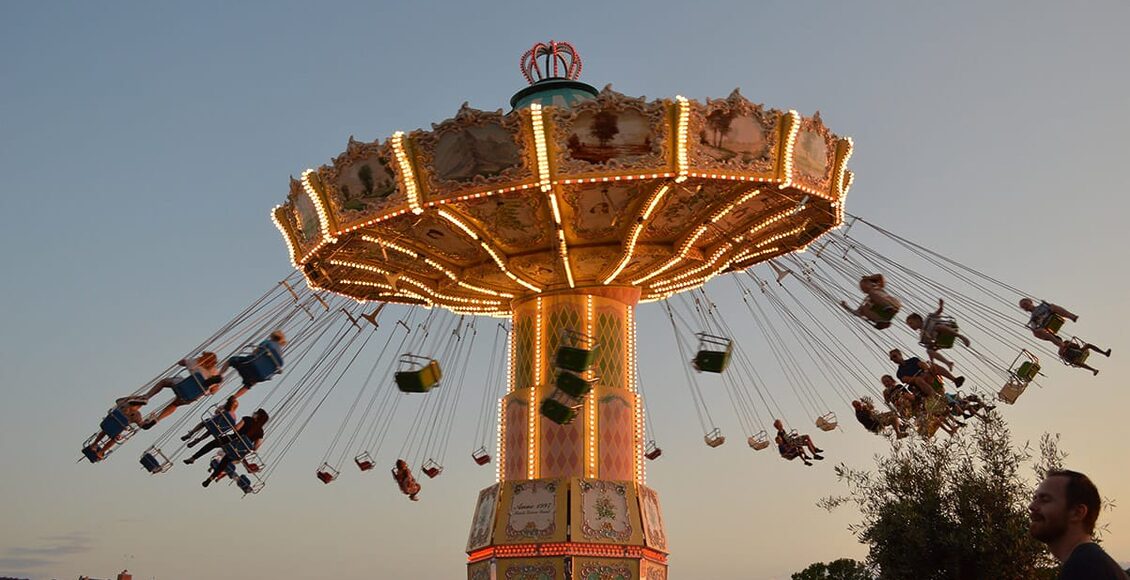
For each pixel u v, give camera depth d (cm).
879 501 1355
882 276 1897
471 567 1995
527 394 2070
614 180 1650
